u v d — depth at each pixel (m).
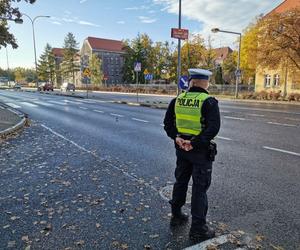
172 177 5.63
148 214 4.04
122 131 11.14
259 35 32.19
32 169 6.26
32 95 39.97
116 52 100.50
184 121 3.49
